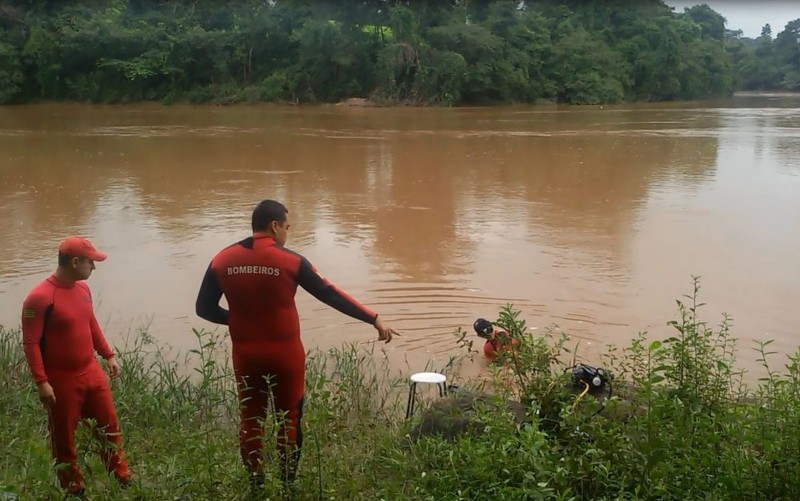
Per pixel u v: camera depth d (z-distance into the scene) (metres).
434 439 4.64
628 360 7.02
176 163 22.58
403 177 19.75
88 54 53.53
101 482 4.44
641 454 3.92
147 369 7.14
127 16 55.41
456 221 14.26
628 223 13.96
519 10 64.44
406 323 8.48
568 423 4.33
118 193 17.55
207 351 7.56
